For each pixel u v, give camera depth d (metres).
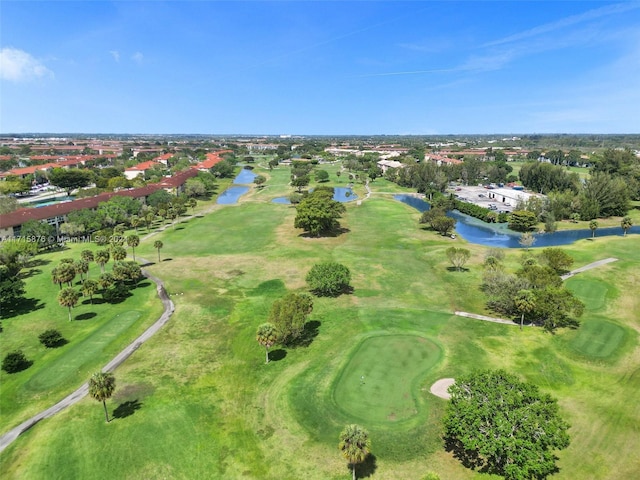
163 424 37.06
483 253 89.75
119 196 125.81
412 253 90.25
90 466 32.56
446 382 42.66
